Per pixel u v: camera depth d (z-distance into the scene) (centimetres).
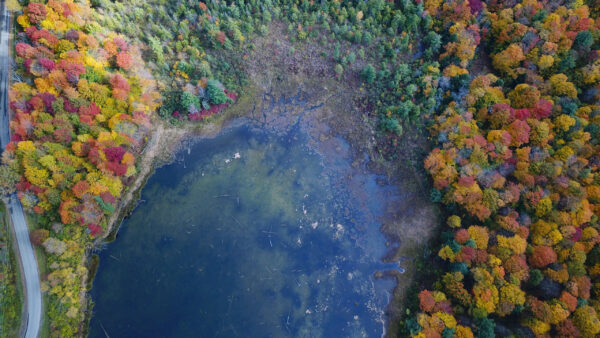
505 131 6962
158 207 7681
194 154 8088
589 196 6531
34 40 6994
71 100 6875
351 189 8088
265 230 7712
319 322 7238
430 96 8075
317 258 7619
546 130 6856
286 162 8238
